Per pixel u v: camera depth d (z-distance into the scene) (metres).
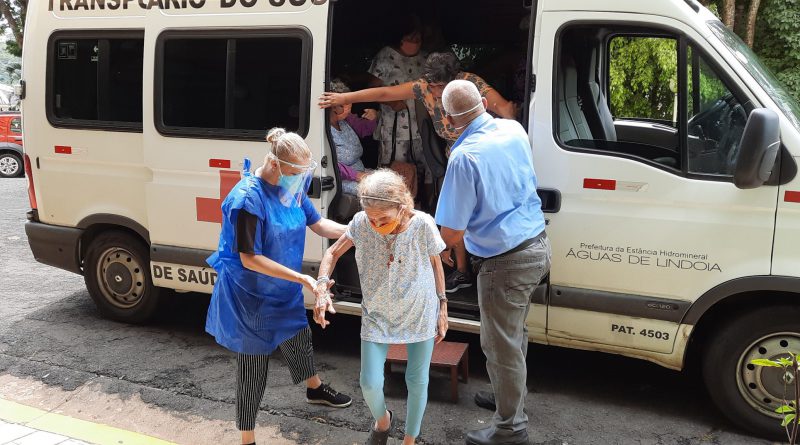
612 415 3.82
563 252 3.72
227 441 3.56
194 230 4.57
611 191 3.58
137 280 5.05
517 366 3.26
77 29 4.77
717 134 3.42
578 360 4.56
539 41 3.67
